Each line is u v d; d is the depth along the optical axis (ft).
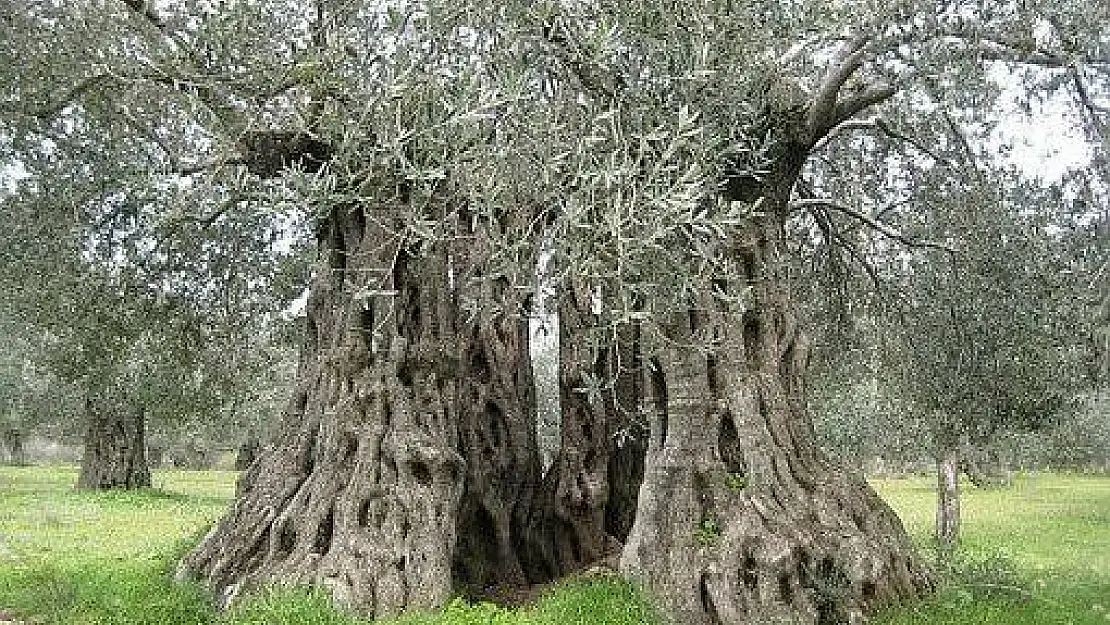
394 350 42.57
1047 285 45.91
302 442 44.16
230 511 44.52
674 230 31.50
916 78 38.65
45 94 44.09
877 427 95.76
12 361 129.08
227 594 40.09
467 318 48.01
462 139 33.65
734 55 33.45
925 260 50.49
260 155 39.34
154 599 39.42
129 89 45.19
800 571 37.37
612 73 33.65
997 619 36.96
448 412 43.45
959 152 48.65
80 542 67.05
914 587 40.09
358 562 39.11
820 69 42.24
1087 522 93.66
